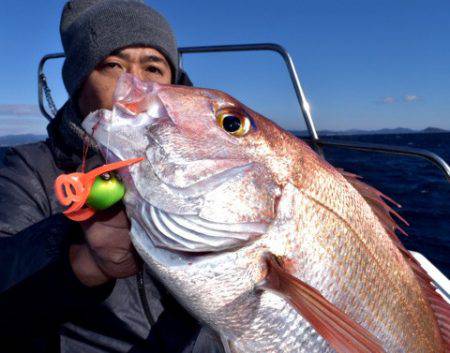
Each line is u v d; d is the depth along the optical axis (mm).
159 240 343
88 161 481
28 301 374
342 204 411
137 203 342
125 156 344
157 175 341
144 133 346
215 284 356
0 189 531
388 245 445
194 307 366
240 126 373
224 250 354
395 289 438
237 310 365
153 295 476
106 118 350
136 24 523
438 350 471
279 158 382
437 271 815
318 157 419
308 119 725
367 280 416
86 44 520
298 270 376
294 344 383
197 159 350
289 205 376
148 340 469
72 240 386
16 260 386
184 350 468
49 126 578
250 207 359
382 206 474
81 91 543
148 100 358
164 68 562
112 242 350
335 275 395
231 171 358
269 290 354
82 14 539
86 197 319
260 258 362
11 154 586
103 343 468
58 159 550
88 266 367
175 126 354
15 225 498
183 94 370
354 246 410
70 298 377
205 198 347
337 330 340
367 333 332
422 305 463
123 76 363
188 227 343
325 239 392
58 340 479
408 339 444
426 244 1797
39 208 533
